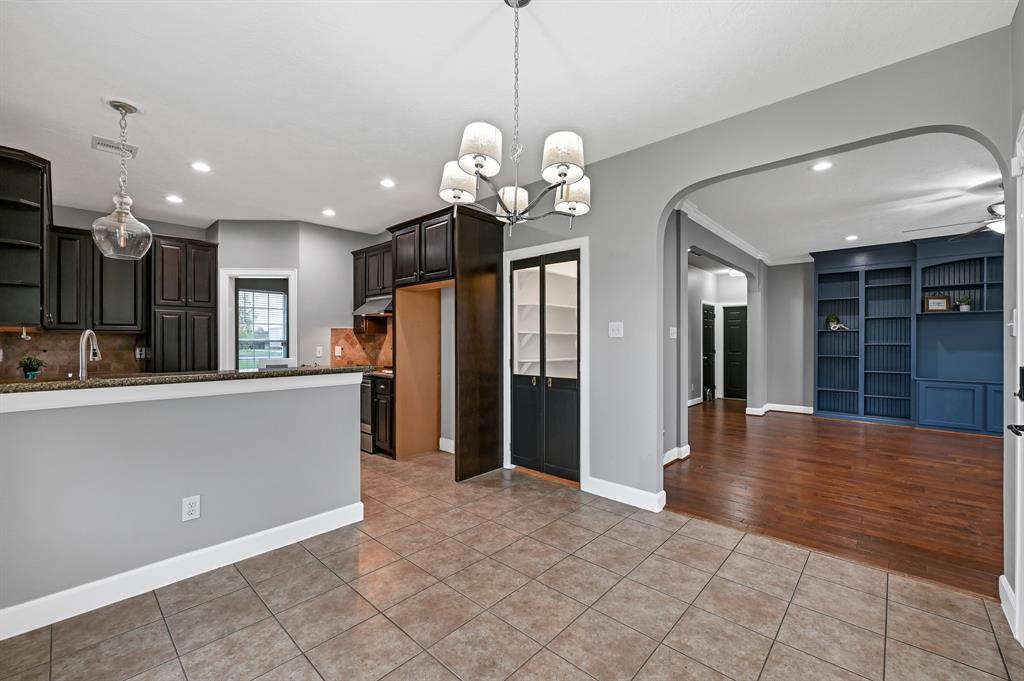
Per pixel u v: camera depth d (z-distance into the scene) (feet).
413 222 13.94
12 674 5.27
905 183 12.97
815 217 16.55
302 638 5.91
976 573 7.57
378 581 7.29
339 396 9.47
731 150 9.16
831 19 6.42
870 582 7.28
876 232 18.72
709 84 8.04
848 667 5.41
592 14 6.34
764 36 6.79
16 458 6.09
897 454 15.40
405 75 7.83
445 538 8.87
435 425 15.93
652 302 10.31
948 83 6.95
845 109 7.88
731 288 29.66
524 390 13.15
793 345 24.58
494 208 13.67
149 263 15.29
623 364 10.81
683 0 6.09
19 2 6.02
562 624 6.21
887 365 21.88
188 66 7.54
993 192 13.71
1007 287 6.57
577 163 6.15
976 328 19.07
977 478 12.73
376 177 12.61
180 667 5.39
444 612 6.48
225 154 11.04
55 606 6.27
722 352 29.94
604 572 7.57
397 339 14.80
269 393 8.48
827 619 6.33
